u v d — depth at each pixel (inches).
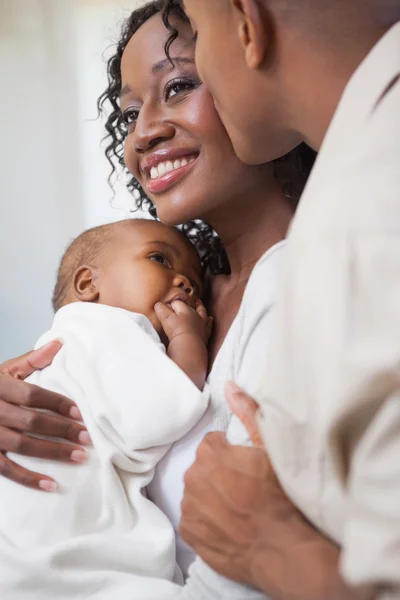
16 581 31.2
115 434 35.3
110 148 58.9
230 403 27.8
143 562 32.5
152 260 44.8
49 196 92.0
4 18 89.0
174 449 35.4
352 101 20.0
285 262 18.9
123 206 91.1
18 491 33.5
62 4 89.0
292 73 24.1
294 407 18.2
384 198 16.5
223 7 25.5
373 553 15.2
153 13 45.8
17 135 90.9
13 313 92.4
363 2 22.3
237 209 40.6
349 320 16.0
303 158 40.7
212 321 43.6
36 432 34.9
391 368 15.1
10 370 39.2
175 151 38.9
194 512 24.5
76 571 31.6
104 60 75.3
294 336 17.8
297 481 19.3
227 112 27.7
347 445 17.6
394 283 15.4
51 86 90.4
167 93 39.1
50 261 92.3
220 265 49.6
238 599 23.8
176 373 35.7
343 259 16.4
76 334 39.3
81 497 33.7
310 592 19.1
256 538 22.1
